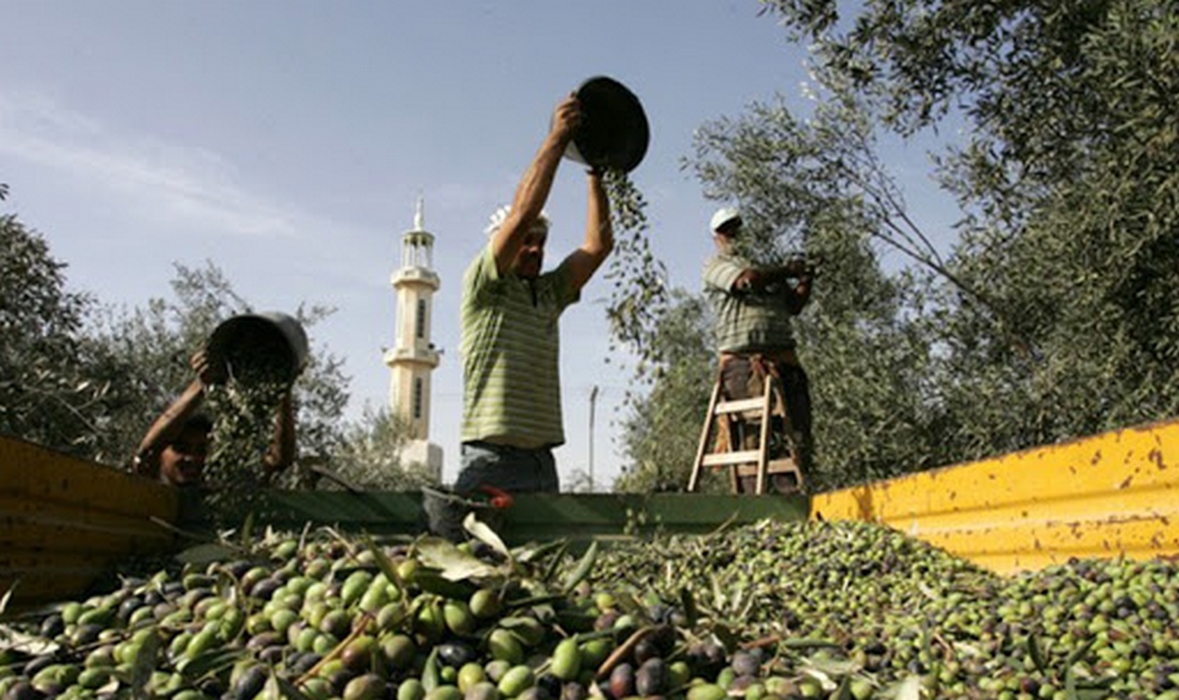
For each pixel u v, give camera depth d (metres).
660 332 5.78
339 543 2.42
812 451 7.73
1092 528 3.76
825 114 10.31
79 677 2.00
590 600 2.12
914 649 3.31
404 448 27.00
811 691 1.82
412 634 1.91
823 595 4.41
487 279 4.91
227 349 5.45
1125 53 5.91
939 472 4.79
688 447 13.91
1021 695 2.78
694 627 1.99
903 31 7.76
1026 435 9.02
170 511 4.82
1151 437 3.50
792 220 10.46
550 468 5.21
